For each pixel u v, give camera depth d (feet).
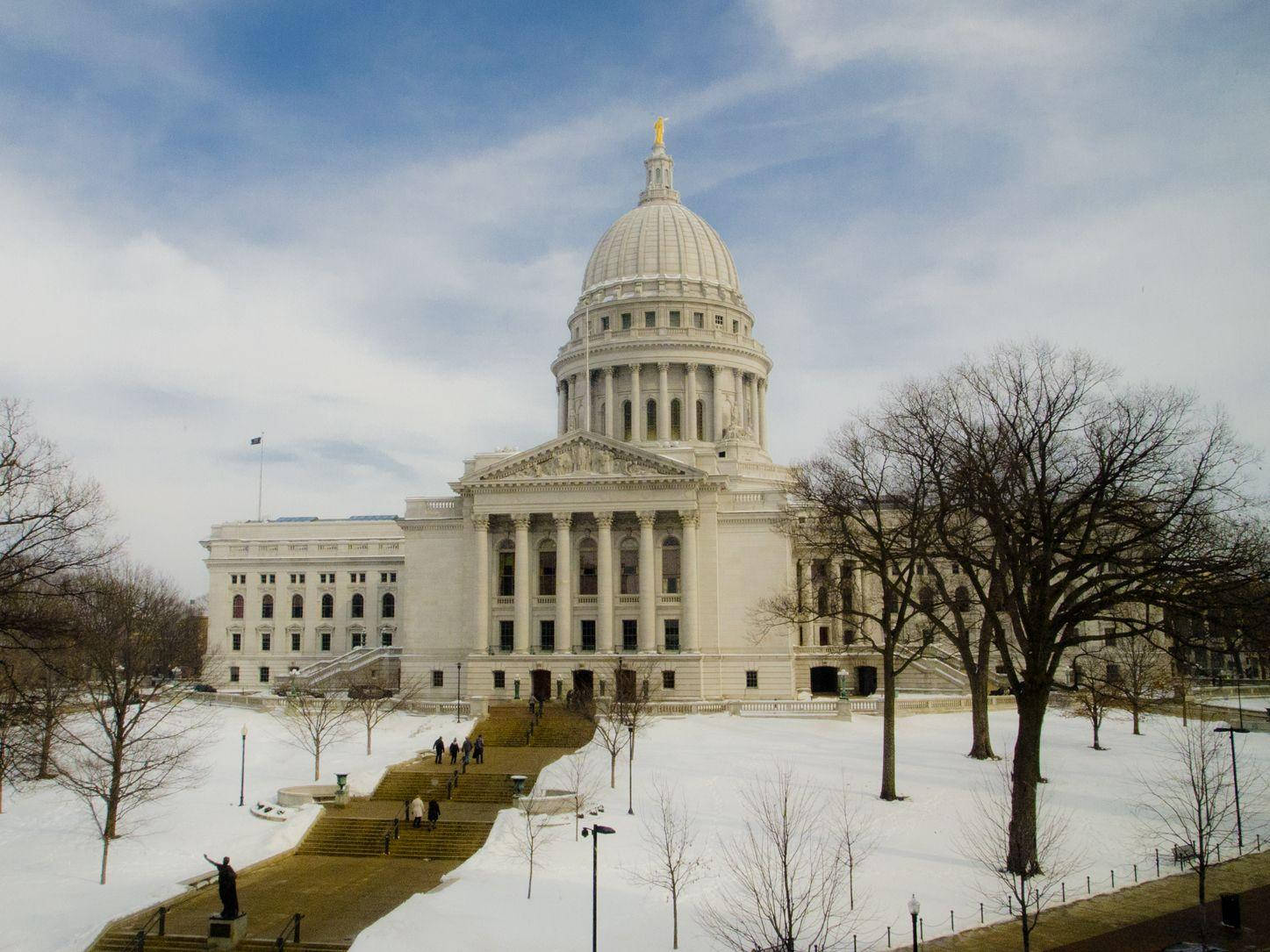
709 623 372.38
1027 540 173.37
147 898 170.50
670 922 155.33
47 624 178.91
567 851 187.42
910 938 144.77
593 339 495.82
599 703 317.01
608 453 375.04
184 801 231.50
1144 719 295.89
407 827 208.44
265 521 531.50
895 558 227.81
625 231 525.75
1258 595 157.99
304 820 211.20
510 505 375.25
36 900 170.09
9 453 169.48
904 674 379.55
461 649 387.96
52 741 251.80
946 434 194.80
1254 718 312.50
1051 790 220.02
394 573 488.44
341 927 156.97
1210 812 171.63
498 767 253.24
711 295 506.48
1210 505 172.24
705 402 491.31
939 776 232.12
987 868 171.22
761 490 386.52
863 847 183.83
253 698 362.53
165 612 444.14
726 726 303.27
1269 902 155.43
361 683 396.16
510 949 146.00
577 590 377.30
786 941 134.21
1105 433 181.37
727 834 193.57
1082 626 349.20
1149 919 149.07
